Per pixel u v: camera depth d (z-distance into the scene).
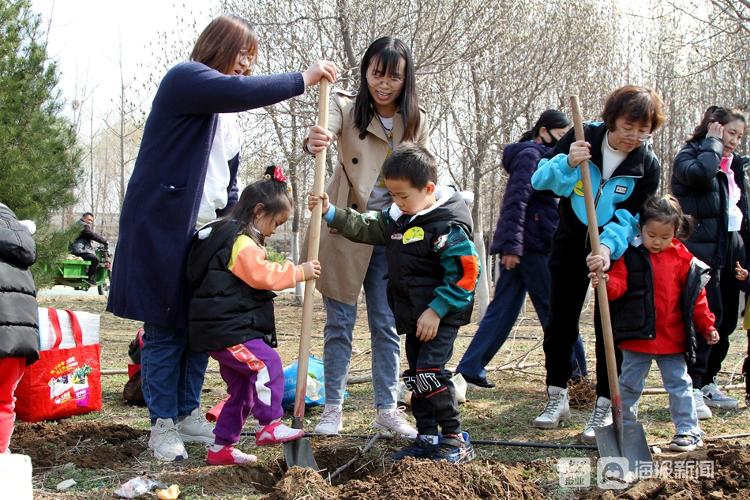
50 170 10.25
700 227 5.15
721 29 12.38
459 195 3.89
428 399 3.80
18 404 4.71
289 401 5.05
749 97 15.74
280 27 10.68
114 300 3.99
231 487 3.55
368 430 4.53
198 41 4.06
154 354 3.99
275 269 3.71
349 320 4.50
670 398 4.21
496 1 10.99
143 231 3.89
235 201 4.50
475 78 12.12
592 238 3.93
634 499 3.23
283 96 3.88
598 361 4.31
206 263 3.73
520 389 5.86
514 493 3.28
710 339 4.28
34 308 3.37
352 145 4.47
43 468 3.74
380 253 4.47
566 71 13.48
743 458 3.48
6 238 3.26
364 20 10.45
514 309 5.61
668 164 19.06
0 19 10.18
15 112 10.02
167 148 3.89
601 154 4.20
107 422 4.80
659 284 4.15
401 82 4.33
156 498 3.33
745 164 5.54
